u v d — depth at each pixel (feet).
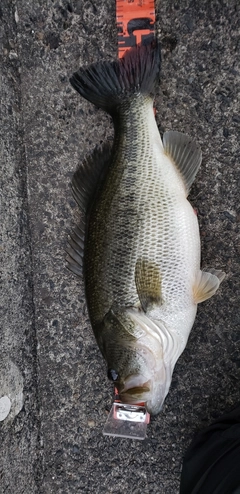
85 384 2.31
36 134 2.28
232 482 1.86
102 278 1.86
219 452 1.98
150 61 1.97
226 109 2.05
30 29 2.22
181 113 2.09
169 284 1.82
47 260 2.32
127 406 2.18
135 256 1.82
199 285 1.89
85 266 1.93
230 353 2.13
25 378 2.24
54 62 2.22
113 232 1.86
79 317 2.31
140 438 2.16
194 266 1.86
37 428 2.32
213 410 2.16
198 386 2.18
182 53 2.06
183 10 2.04
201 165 2.09
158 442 2.24
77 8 2.15
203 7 2.02
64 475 2.35
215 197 2.10
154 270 1.81
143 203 1.84
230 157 2.07
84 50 2.18
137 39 2.08
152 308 1.79
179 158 1.94
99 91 2.00
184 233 1.84
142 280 1.79
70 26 2.18
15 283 2.20
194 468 2.04
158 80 2.02
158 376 1.81
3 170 2.14
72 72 2.21
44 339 2.34
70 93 2.23
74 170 2.26
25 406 2.23
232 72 2.03
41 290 2.33
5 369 2.07
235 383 2.13
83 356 2.31
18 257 2.23
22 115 2.28
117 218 1.86
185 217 1.85
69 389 2.33
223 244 2.10
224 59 2.03
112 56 2.15
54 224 2.30
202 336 2.16
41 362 2.34
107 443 2.31
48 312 2.33
